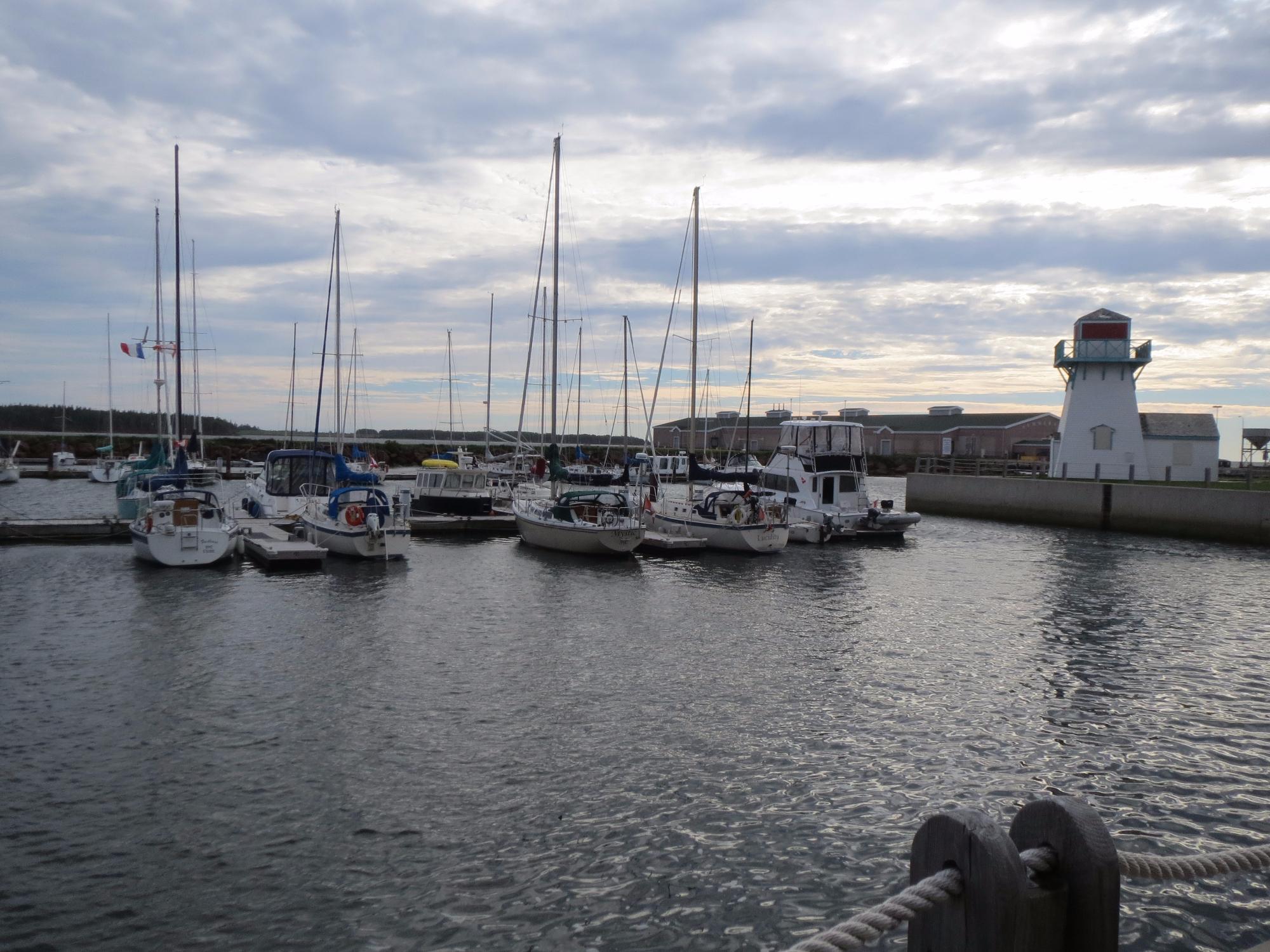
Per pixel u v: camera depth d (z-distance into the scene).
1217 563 30.16
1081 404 51.03
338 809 9.77
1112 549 34.16
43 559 27.47
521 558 29.44
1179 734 12.50
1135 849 9.18
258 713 12.77
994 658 16.59
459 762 11.07
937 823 2.99
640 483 33.34
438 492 38.66
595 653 16.48
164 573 25.02
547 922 7.79
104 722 12.35
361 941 7.45
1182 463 50.94
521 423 45.12
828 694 14.08
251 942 7.41
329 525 28.70
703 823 9.58
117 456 88.44
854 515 36.38
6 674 14.61
